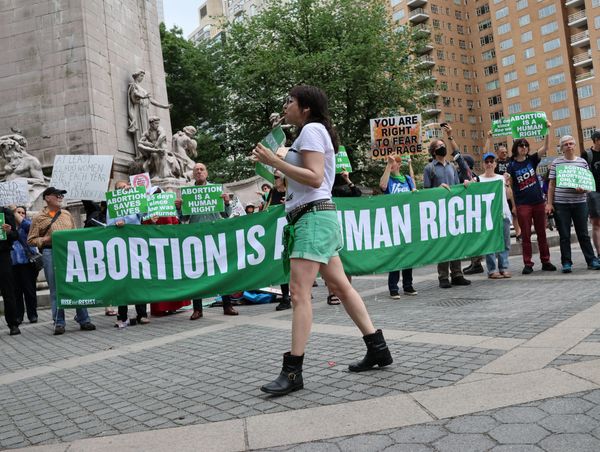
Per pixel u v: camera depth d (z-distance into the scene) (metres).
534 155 9.04
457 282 8.66
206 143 38.31
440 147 8.90
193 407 3.54
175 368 4.79
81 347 6.55
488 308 6.04
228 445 2.77
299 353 3.60
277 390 3.52
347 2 33.72
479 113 86.56
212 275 7.85
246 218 7.94
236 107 36.94
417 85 35.69
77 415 3.68
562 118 71.12
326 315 6.89
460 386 3.25
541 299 6.24
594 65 66.75
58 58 16.34
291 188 3.71
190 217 8.51
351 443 2.62
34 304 9.65
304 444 2.68
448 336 4.70
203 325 7.28
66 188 8.84
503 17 77.38
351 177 34.78
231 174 36.56
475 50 86.25
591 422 2.54
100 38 17.06
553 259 10.80
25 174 15.02
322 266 3.76
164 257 7.81
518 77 76.06
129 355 5.65
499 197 8.81
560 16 70.19
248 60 34.88
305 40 34.78
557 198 8.59
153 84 20.20
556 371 3.30
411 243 8.18
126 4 18.91
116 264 7.76
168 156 17.31
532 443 2.39
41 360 5.99
